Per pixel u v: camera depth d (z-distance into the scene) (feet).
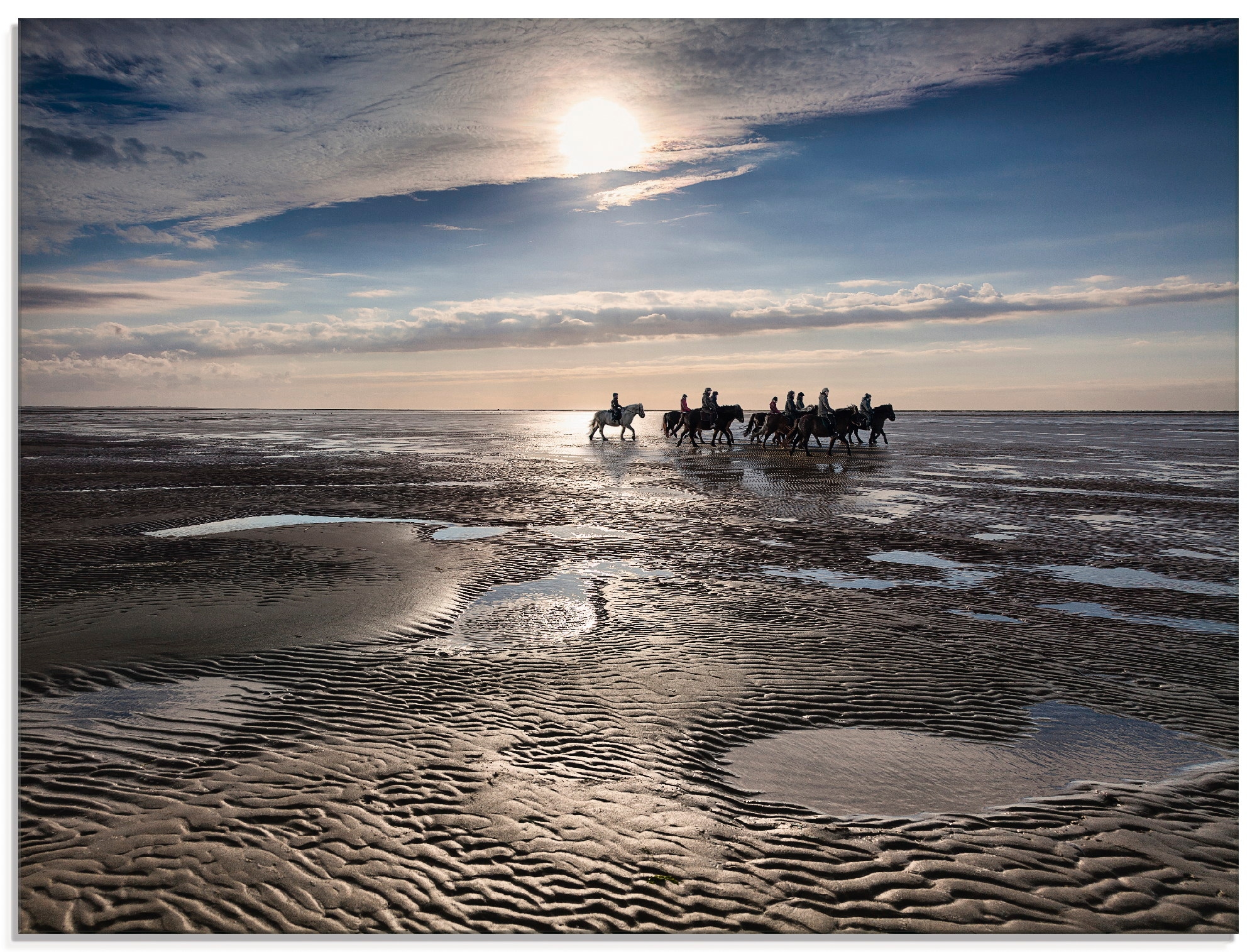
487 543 43.96
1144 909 11.84
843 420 110.93
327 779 15.20
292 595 30.45
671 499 64.39
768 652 24.04
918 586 33.81
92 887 11.57
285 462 100.07
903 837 13.71
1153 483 75.46
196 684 20.31
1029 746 17.63
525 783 15.34
